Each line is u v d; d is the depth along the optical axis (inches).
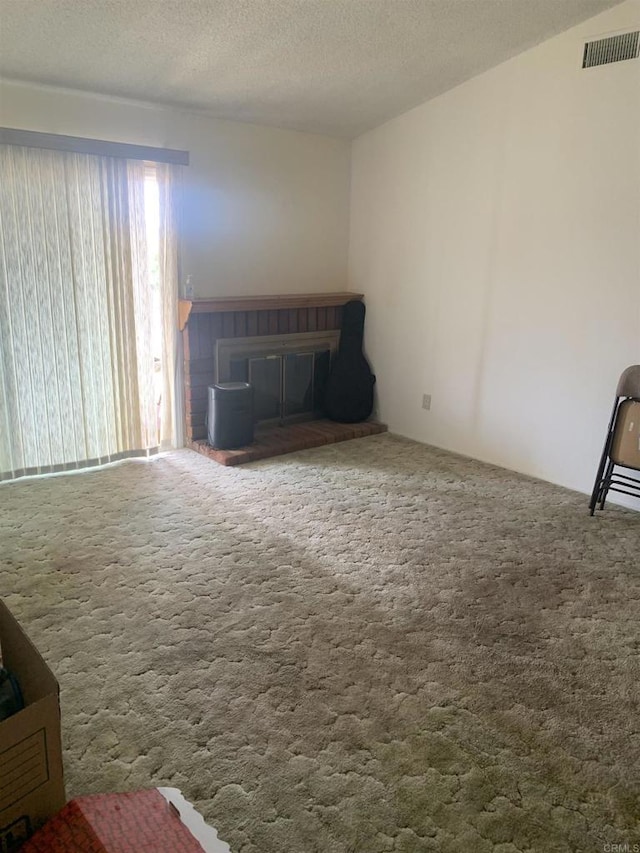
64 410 146.3
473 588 102.2
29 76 127.5
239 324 172.4
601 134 131.3
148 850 45.7
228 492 140.4
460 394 171.9
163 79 135.2
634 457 129.0
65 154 133.9
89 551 110.4
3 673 51.2
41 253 135.0
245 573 104.4
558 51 135.0
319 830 58.1
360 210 193.6
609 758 67.7
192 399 167.8
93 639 85.4
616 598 100.3
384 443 182.7
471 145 156.9
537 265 148.0
